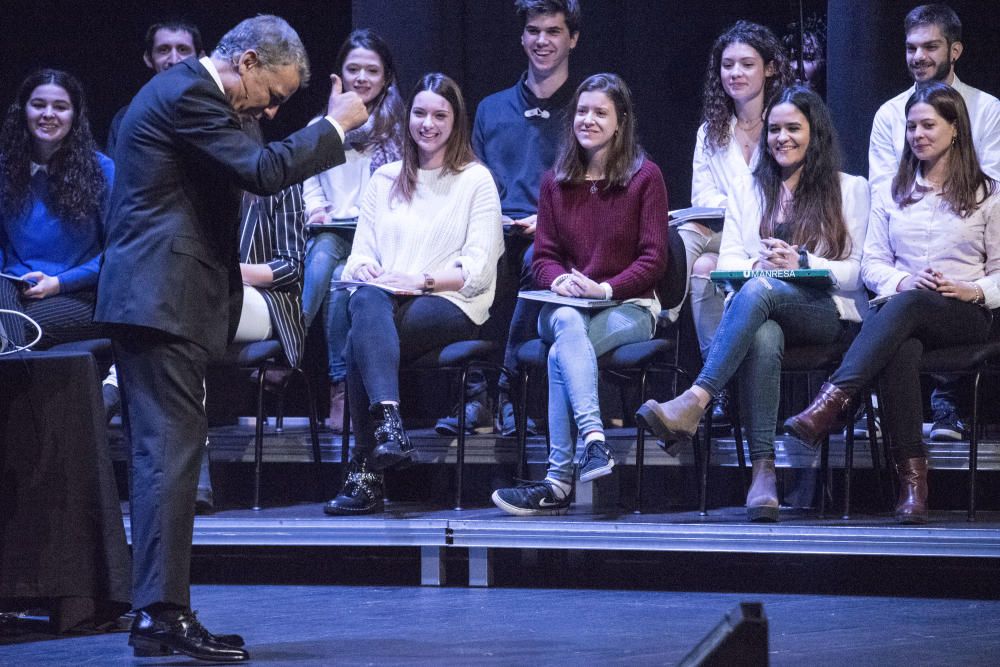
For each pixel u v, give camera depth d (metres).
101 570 8.64
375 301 10.62
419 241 11.29
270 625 8.91
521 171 12.73
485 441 11.43
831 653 7.94
